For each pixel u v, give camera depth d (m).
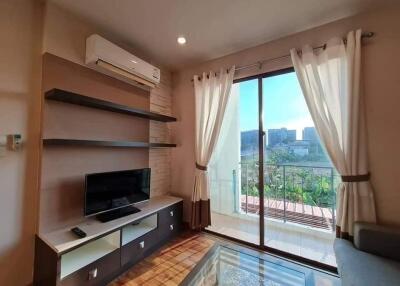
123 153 2.54
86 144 1.90
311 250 2.36
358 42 1.85
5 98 1.64
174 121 3.29
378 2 1.80
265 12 1.96
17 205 1.70
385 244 1.55
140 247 2.16
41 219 1.77
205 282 1.76
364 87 1.90
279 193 2.60
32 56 1.79
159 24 2.16
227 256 2.21
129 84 2.62
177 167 3.26
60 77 1.92
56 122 1.89
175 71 3.31
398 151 1.77
